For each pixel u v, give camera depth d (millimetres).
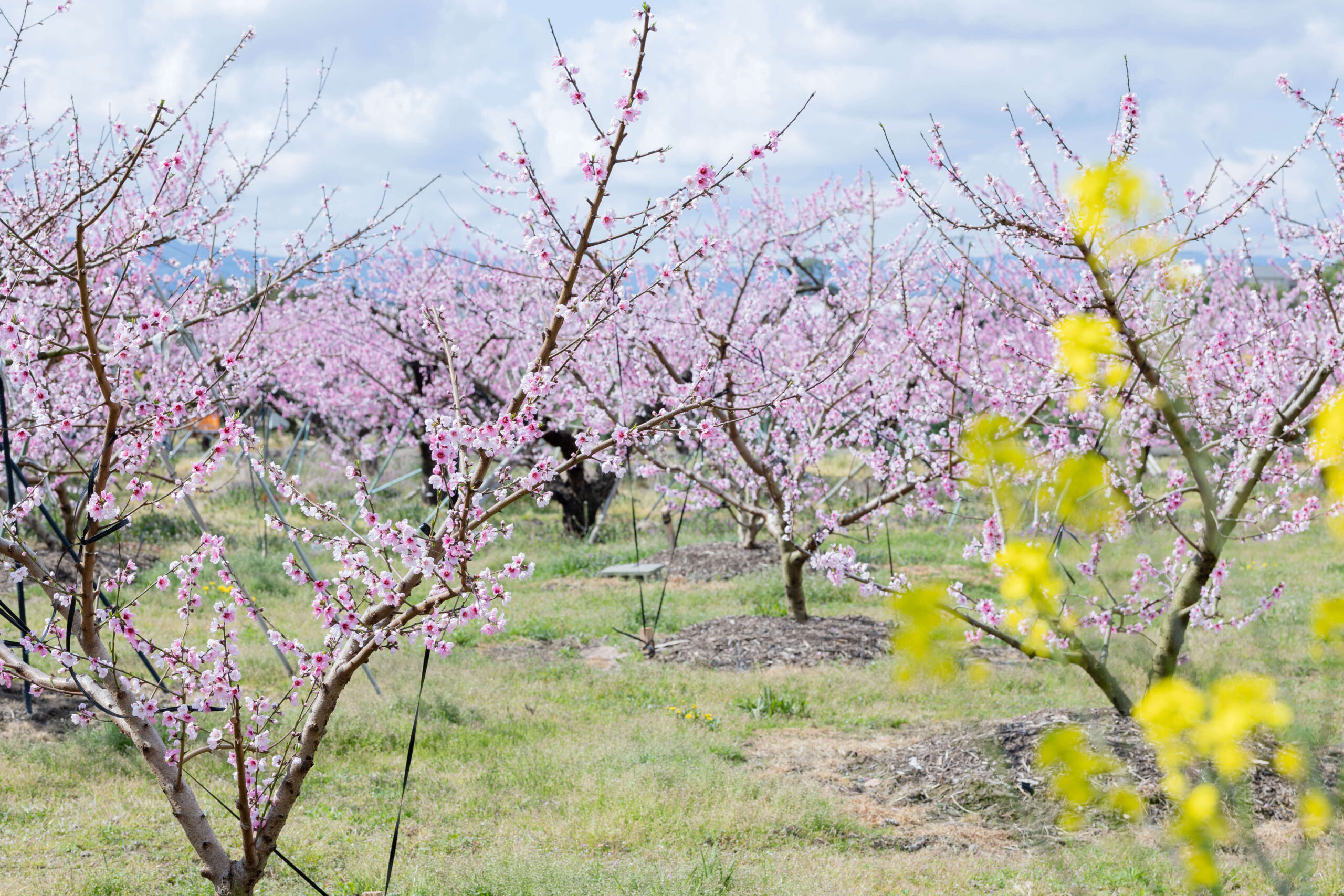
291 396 24297
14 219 8734
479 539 5035
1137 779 5254
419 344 21859
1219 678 1922
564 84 5141
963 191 7129
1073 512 1890
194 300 8906
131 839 6480
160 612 12500
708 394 7488
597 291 5492
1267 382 8961
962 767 7508
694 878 5699
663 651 12445
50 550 13695
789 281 17328
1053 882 5383
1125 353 5836
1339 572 12805
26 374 4711
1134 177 2824
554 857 6090
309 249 9820
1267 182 7559
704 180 5211
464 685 10562
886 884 5805
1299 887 1981
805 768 8195
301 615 12938
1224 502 8062
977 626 7457
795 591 13180
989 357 12203
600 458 5332
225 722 8562
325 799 7391
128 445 4809
